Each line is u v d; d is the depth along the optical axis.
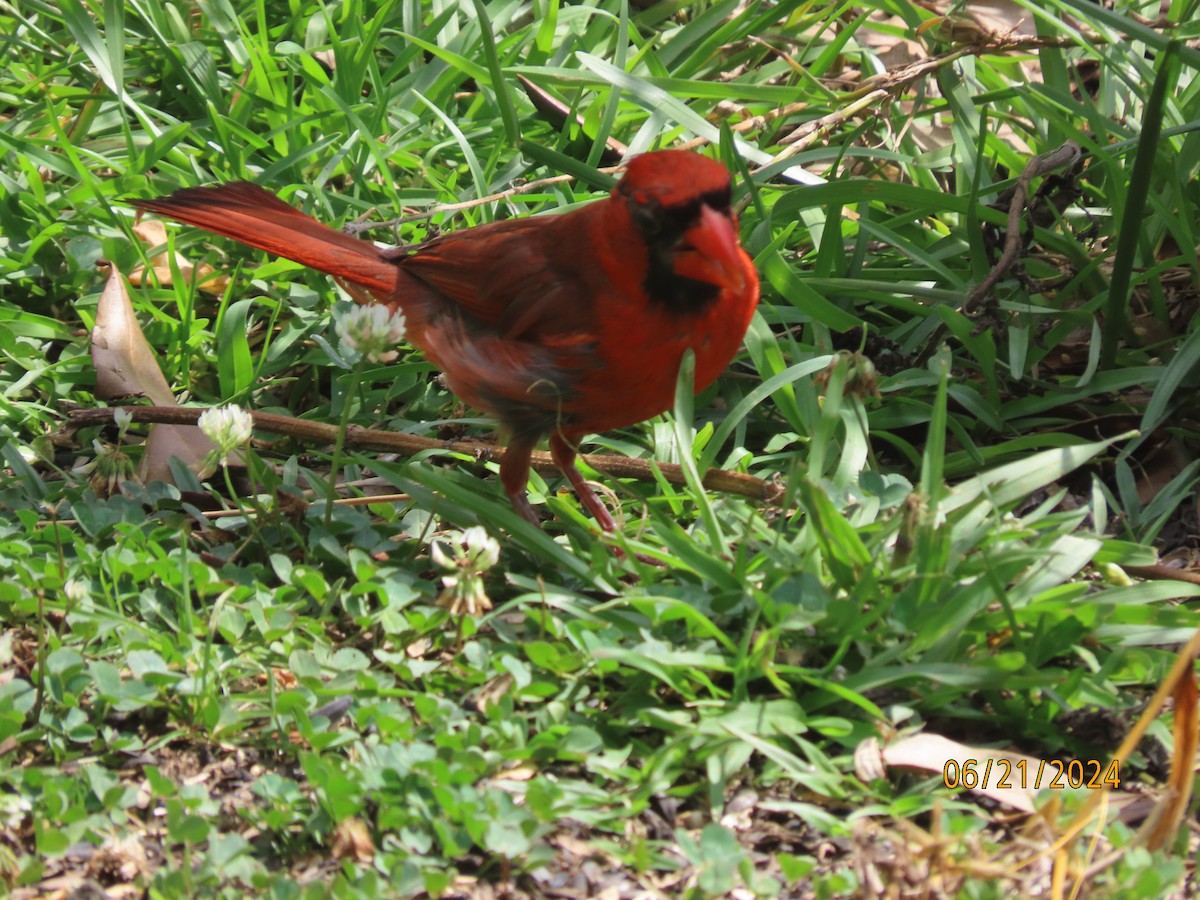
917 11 9.77
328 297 8.28
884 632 5.50
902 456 7.66
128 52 9.94
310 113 9.43
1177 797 4.68
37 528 6.66
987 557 5.42
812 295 7.66
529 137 9.61
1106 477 7.39
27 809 4.91
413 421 7.89
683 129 9.41
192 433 7.28
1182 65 8.98
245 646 5.77
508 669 5.36
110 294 7.77
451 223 9.05
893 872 4.48
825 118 8.81
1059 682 5.17
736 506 6.27
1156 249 8.29
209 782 5.18
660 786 4.98
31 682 5.65
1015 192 7.45
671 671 5.38
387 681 5.55
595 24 10.22
